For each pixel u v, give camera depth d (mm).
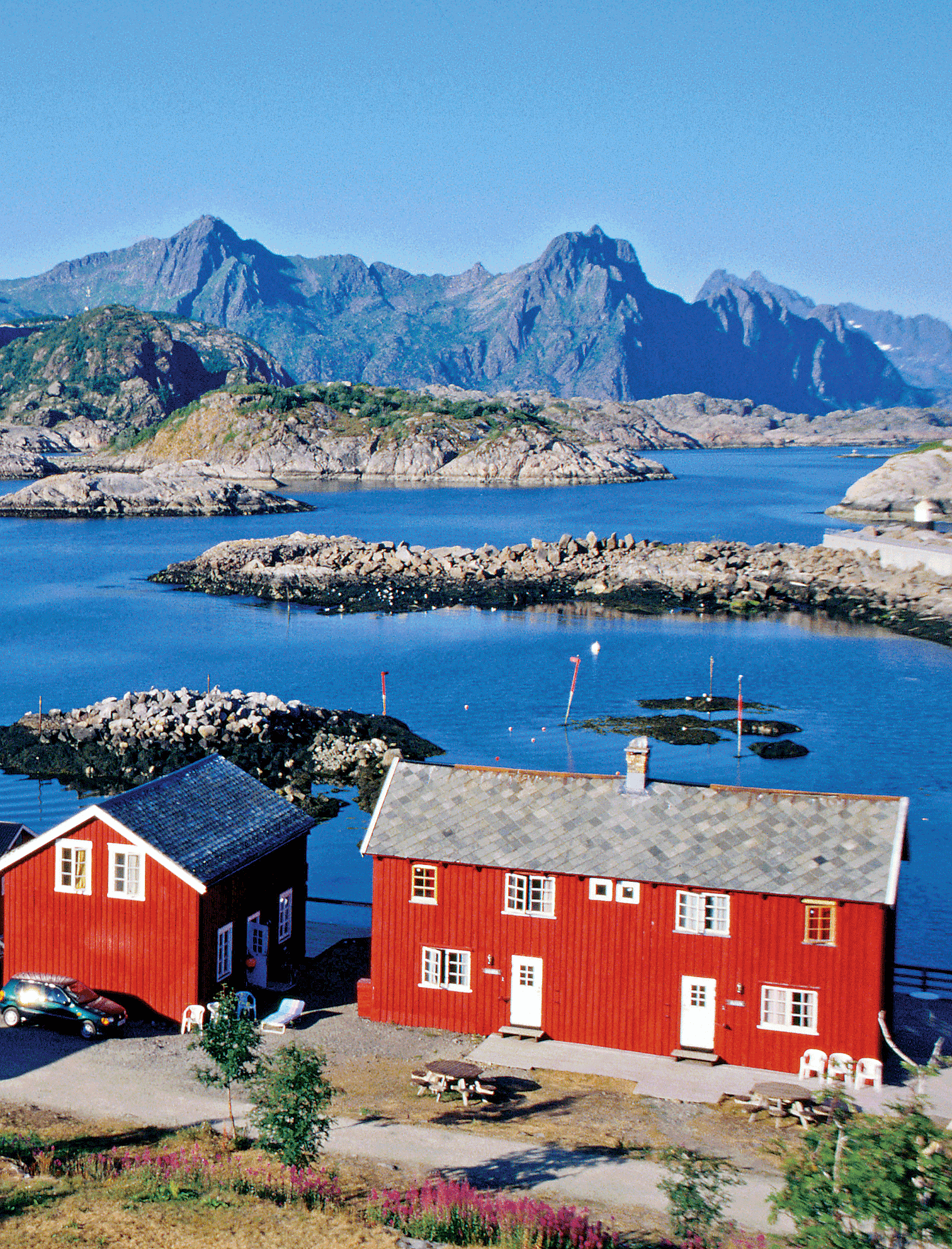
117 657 104812
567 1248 22000
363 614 128500
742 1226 23297
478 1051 33188
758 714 83875
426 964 35344
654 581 144500
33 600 137500
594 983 33844
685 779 67125
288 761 70438
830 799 34469
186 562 159375
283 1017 35094
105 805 35656
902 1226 19969
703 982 32875
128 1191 24297
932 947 45875
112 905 35531
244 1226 22625
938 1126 23750
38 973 35969
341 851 56875
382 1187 24781
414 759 70750
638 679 95812
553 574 149000
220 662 102562
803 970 32000
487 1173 25594
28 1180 24797
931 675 97500
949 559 135750
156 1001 35188
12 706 86250
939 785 66938
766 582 141250
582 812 35594
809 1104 28828
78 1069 31422
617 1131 28078
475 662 102250
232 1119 27203
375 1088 30516
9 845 41344
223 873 35562
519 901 34469
